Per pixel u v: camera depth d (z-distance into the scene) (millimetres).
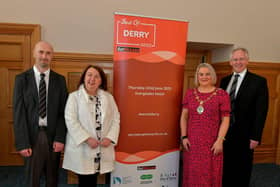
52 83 1810
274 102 3482
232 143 2096
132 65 2025
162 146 2182
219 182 1933
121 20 1960
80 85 1853
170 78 2129
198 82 1986
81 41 2979
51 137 1787
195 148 1909
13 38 2896
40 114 1754
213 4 3215
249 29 3336
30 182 1762
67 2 2896
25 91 1728
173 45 2102
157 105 2123
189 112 1987
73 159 1745
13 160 3121
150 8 3070
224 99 1873
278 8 3363
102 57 3021
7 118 3051
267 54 3410
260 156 3504
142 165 2150
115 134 1842
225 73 3506
